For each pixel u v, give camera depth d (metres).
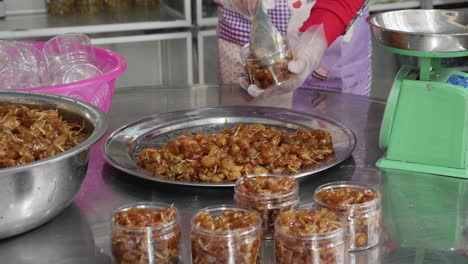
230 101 1.81
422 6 3.30
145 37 3.09
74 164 1.07
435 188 1.23
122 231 0.93
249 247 0.92
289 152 1.30
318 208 1.04
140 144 1.47
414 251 1.00
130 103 1.82
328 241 0.91
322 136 1.38
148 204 1.02
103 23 3.06
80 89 1.46
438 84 1.25
